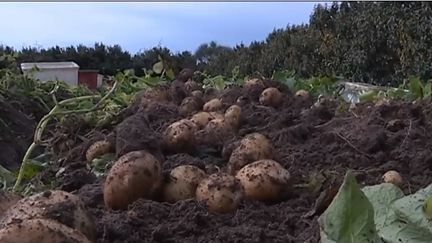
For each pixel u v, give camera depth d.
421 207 1.64
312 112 3.86
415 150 2.90
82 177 2.72
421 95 4.79
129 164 2.18
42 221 1.58
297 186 2.37
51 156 3.80
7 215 1.72
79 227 1.72
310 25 18.14
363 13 15.47
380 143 2.97
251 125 3.70
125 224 1.94
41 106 6.56
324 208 2.07
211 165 2.76
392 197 1.75
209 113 3.65
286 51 18.20
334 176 2.34
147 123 3.05
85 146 3.44
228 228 1.97
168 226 1.97
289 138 3.23
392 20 14.49
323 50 16.78
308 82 6.34
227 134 3.21
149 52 14.26
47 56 16.91
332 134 3.11
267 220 2.09
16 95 6.44
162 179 2.26
